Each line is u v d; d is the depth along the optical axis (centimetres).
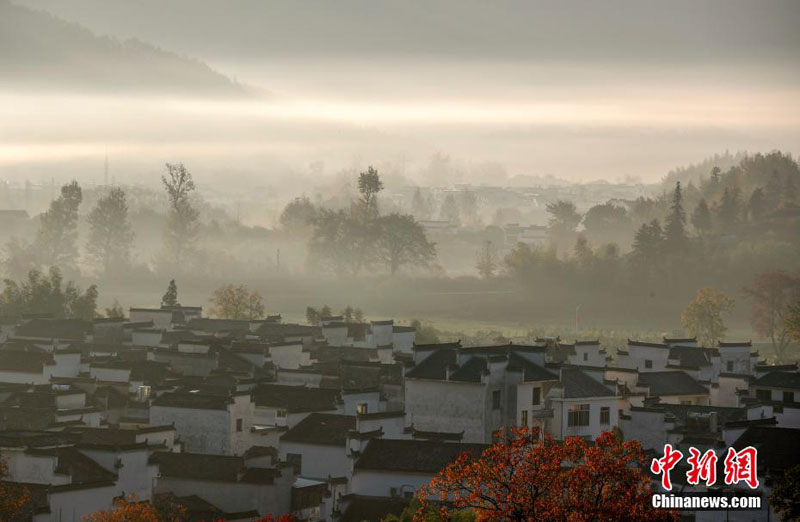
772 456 15788
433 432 18575
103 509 15688
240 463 16625
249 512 15800
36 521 14800
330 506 16400
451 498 15138
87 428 18612
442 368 19838
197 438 19400
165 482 16475
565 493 11162
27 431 17988
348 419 19325
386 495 15800
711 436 18950
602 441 11212
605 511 10750
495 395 19650
